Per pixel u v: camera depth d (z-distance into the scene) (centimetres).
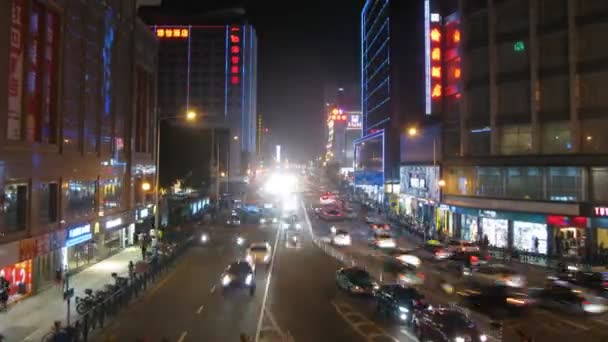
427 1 5322
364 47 11875
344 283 2678
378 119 9712
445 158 5250
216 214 7212
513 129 4481
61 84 2955
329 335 1947
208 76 15338
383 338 1912
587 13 3981
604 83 3897
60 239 2936
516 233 4484
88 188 3434
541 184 4244
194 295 2669
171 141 6781
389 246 4438
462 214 5103
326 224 6475
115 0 3856
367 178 8981
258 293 2703
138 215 4494
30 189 2622
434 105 5297
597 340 1947
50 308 2439
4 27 2364
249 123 15938
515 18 4484
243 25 15488
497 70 4606
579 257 3934
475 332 1712
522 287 2703
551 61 4206
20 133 2561
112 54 3825
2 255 2342
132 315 2273
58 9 2895
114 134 3894
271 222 6588
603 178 3881
